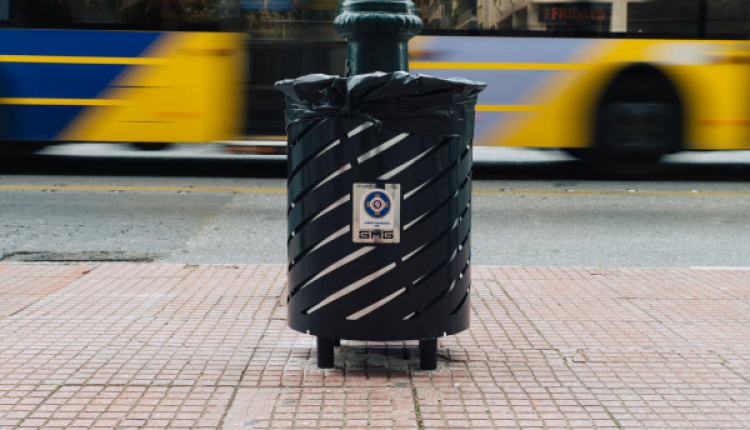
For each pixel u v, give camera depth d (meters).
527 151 13.21
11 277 5.95
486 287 5.77
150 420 3.35
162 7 10.67
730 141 11.02
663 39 10.83
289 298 4.00
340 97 3.64
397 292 3.76
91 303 5.25
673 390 3.75
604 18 10.80
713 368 4.07
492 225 8.35
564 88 10.88
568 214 8.91
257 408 3.47
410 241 3.73
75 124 10.88
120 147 10.97
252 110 10.78
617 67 10.84
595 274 6.19
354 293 3.76
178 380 3.81
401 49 3.97
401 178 3.69
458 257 3.89
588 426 3.33
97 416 3.39
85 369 3.97
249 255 7.06
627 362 4.16
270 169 11.97
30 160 12.39
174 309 5.12
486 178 11.24
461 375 3.93
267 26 10.72
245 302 5.30
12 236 7.61
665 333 4.68
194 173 11.51
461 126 3.79
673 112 10.98
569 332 4.69
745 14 10.84
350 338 3.80
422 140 3.69
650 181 11.10
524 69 10.83
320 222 3.76
